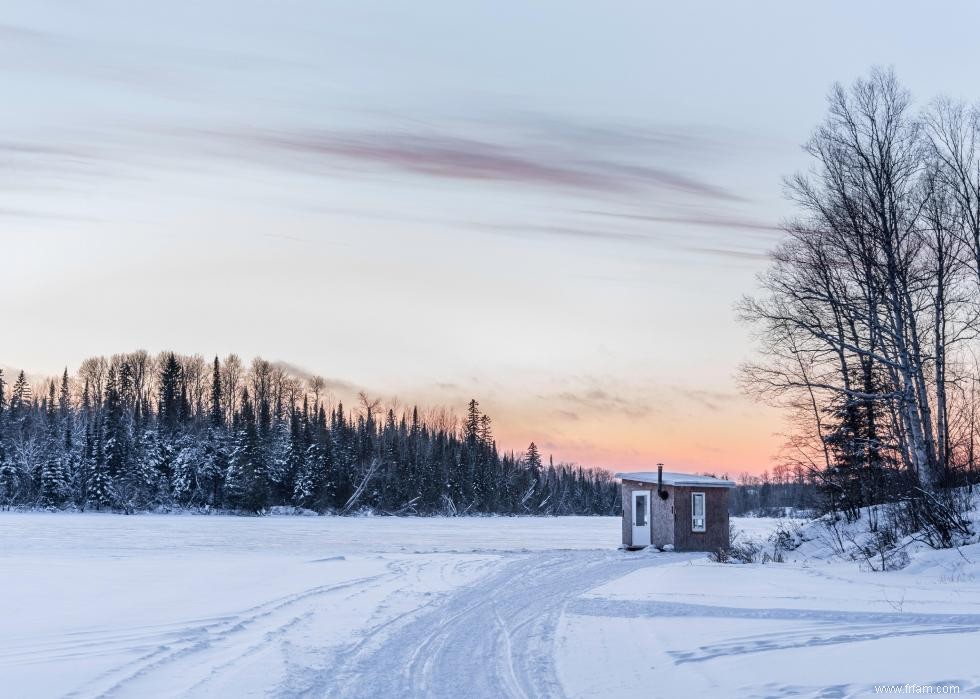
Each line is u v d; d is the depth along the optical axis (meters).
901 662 9.88
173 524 67.25
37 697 8.94
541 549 38.66
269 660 10.99
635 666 10.82
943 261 30.95
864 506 29.95
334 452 105.81
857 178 31.28
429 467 114.25
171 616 14.73
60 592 18.22
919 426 28.41
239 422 108.38
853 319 31.52
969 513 23.22
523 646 12.39
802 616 13.68
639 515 36.91
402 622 14.53
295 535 52.94
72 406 131.88
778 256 32.88
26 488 94.31
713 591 17.86
